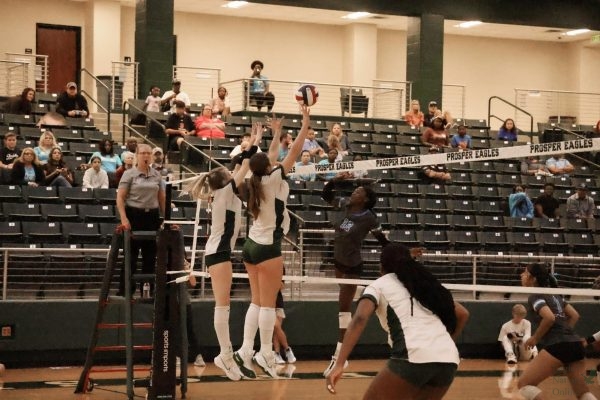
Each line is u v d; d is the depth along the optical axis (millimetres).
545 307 8930
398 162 12125
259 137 9141
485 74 34375
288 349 14414
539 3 27281
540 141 25609
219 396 11156
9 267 14094
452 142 23219
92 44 28812
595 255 19172
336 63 32781
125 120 22047
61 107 20797
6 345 13445
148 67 23266
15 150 17734
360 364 14570
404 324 6410
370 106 32000
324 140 21406
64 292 14500
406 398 6395
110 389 11586
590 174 23844
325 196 12875
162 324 10211
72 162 18422
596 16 27969
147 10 23250
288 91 31844
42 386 11797
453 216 19266
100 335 13797
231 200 8922
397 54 33469
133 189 11211
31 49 28688
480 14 26719
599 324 16109
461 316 6684
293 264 15406
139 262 13367
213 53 31219
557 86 35094
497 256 15789
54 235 15492
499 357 15844
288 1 24891
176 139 19984
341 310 10719
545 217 20562
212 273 8906
